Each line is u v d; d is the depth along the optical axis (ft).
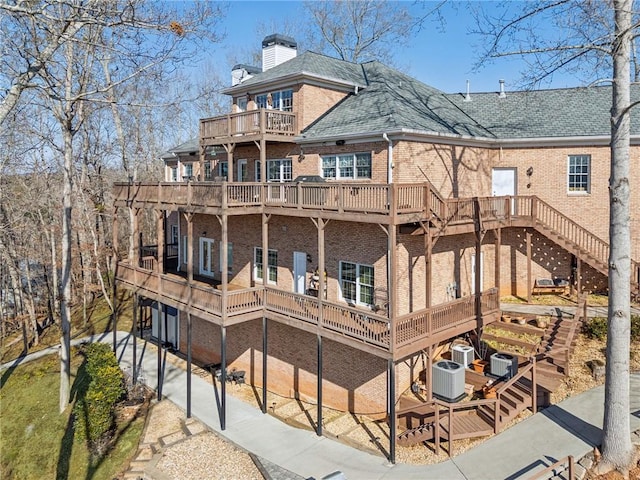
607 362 36.65
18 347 104.47
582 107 70.69
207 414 55.72
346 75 72.33
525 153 68.59
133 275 71.20
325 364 57.67
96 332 96.68
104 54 84.12
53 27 39.58
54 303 115.24
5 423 70.74
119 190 76.28
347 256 56.54
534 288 69.00
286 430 50.85
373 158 55.98
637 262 60.80
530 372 49.11
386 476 39.73
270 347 64.39
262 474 41.86
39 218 111.34
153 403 60.23
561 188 67.36
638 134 61.98
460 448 41.55
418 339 45.29
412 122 56.08
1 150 87.76
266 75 74.13
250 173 74.59
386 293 52.47
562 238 62.75
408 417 48.16
